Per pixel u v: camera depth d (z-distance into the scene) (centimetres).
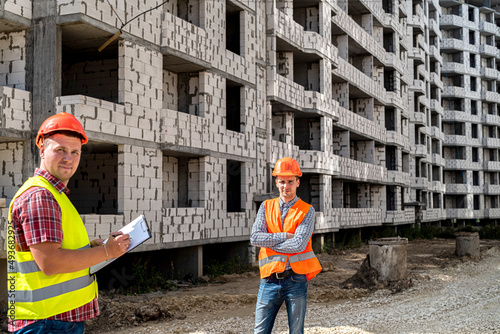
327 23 2728
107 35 1434
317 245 2648
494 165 6469
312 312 1077
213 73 1845
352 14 3550
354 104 3559
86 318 315
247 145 2044
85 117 1296
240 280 1770
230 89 2112
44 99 1306
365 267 1440
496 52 6662
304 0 2623
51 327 298
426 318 963
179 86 1838
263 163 2158
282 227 514
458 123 6341
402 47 4403
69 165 316
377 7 3641
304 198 2639
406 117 4369
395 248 1398
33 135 1302
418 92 4812
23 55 1337
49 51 1316
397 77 4041
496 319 938
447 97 6322
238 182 2061
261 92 2170
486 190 6438
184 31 1669
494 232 4106
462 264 2014
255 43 2133
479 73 6512
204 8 1798
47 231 289
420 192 4909
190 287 1616
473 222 6462
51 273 290
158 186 1551
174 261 1761
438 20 6075
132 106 1463
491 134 6675
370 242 1438
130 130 1450
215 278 1784
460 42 6331
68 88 1789
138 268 1482
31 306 295
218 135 1853
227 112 2109
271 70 2212
